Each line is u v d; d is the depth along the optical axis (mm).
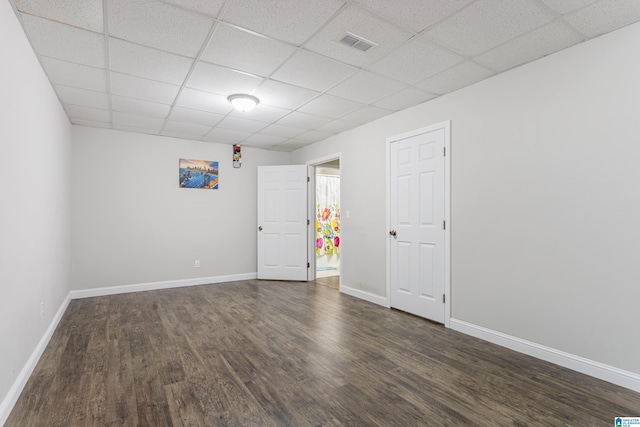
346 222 4676
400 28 2186
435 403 1939
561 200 2430
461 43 2367
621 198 2145
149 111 3826
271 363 2455
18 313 2053
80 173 4367
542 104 2547
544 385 2141
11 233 1939
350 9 1987
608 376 2174
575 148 2357
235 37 2291
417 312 3592
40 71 2641
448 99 3279
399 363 2461
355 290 4473
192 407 1895
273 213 5656
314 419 1787
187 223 5133
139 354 2604
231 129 4613
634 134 2094
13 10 1950
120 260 4629
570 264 2379
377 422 1762
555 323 2457
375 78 2955
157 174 4902
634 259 2090
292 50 2471
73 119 4105
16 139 2033
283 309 3865
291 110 3812
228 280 5477
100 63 2648
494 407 1898
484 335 2918
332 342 2861
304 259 5555
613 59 2186
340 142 4816
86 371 2320
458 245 3162
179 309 3844
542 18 2064
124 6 1939
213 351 2666
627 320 2113
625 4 1910
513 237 2725
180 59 2600
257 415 1820
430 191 3451
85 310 3779
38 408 1881
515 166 2715
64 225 3770
